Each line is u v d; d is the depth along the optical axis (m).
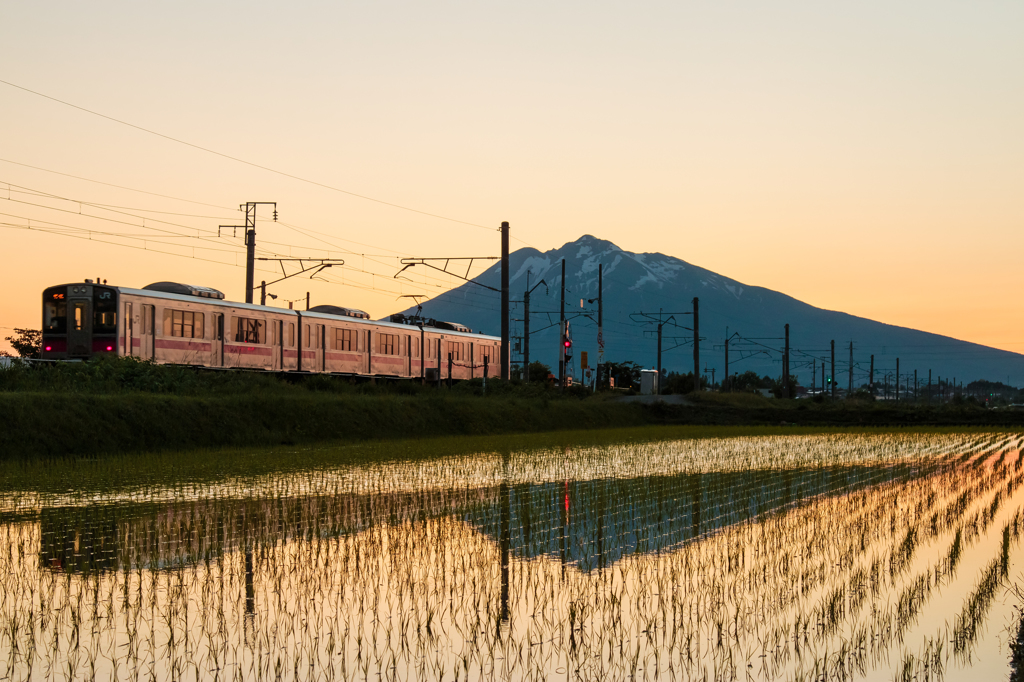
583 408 59.78
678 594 12.77
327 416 39.84
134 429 31.64
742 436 48.78
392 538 16.58
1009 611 12.19
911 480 27.23
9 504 20.12
